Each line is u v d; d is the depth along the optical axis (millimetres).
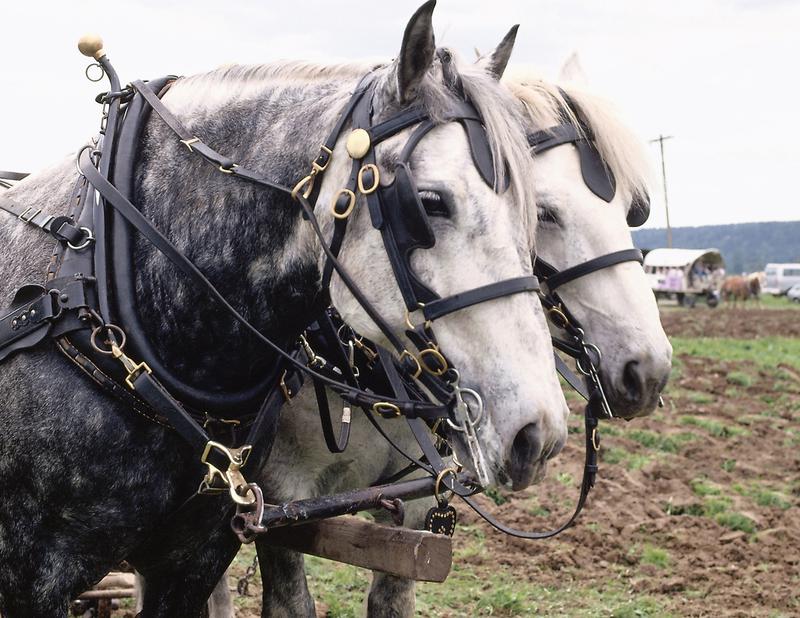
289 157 2385
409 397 2895
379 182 2152
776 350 17500
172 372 2428
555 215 3158
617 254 3131
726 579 5559
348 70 2516
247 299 2441
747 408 10820
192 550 2619
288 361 2621
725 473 7793
